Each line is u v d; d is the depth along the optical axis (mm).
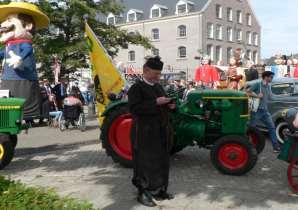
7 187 4582
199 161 9578
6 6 8375
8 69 8602
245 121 8641
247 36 83500
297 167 7164
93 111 23328
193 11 73875
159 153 6414
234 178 8055
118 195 6867
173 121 8719
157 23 76312
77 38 20609
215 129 8789
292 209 6277
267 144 12102
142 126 6375
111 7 21359
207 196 6852
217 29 75750
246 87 11492
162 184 6480
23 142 12750
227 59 77688
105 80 10859
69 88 20766
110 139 8953
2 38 8438
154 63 6316
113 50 22703
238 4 80625
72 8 19906
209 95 8766
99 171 8625
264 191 7172
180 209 6234
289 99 12664
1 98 8680
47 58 19859
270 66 17844
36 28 9055
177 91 9297
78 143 12523
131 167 8883
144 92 6336
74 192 7020
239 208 6305
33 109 8805
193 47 72875
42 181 7781
